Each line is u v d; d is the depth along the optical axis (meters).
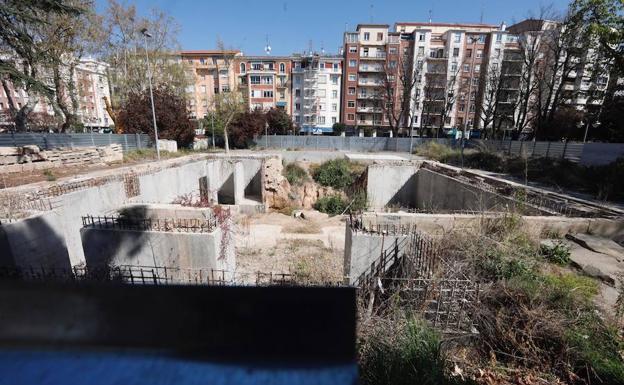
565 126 28.45
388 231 5.50
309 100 47.19
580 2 12.98
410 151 29.52
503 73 34.06
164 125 22.20
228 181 17.80
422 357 2.88
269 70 45.81
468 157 19.00
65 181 9.26
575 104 30.00
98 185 8.52
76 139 16.19
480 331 3.58
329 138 33.72
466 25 48.28
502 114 34.25
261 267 8.02
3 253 5.21
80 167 13.09
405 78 37.75
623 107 21.16
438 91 40.66
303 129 47.72
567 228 6.35
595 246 5.63
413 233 5.36
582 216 7.11
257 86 46.00
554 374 3.06
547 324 3.32
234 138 31.56
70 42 16.44
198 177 15.12
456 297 3.89
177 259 5.80
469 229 5.68
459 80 41.81
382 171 15.96
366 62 44.97
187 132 24.00
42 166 11.77
